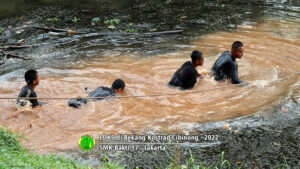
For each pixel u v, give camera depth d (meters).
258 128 6.23
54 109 6.91
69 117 6.64
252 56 9.50
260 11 13.52
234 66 7.96
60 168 4.59
